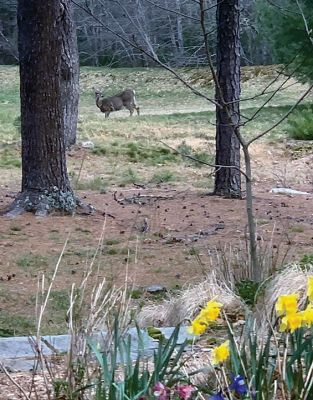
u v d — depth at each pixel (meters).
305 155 30.06
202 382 4.85
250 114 40.44
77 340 4.84
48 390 4.61
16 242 13.32
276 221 15.26
